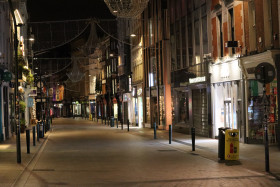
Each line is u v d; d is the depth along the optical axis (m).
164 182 11.22
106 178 12.03
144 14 45.06
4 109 29.58
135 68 51.31
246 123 22.00
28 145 19.30
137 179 11.79
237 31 23.09
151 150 20.55
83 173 13.09
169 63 38.19
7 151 20.28
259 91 21.52
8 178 11.88
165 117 38.34
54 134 36.56
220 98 26.16
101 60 80.69
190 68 30.84
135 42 50.81
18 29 39.19
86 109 104.06
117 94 66.38
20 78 36.41
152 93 42.31
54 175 12.70
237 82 23.30
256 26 20.95
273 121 20.75
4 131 28.41
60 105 129.00
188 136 29.56
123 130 40.91
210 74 26.81
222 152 15.88
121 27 59.03
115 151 20.33
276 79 20.36
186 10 32.00
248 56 21.16
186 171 13.24
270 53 19.09
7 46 31.73
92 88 93.62
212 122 26.72
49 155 18.91
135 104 52.06
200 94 29.19
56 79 129.00
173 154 18.55
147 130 39.16
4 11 29.72
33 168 14.38
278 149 18.77
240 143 22.23
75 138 30.91
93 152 20.02
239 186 10.47
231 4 23.75
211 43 26.92
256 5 20.88
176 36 34.81
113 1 13.41
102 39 77.44
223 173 12.69
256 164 14.36
